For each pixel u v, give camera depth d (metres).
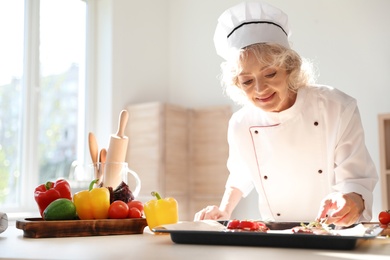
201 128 3.76
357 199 1.43
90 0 3.75
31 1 3.37
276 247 1.03
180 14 4.13
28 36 3.34
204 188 3.70
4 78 3.20
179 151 3.69
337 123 1.67
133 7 3.86
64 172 3.50
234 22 1.64
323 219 1.22
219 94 3.88
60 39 3.54
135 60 3.85
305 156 1.75
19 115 3.28
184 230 1.10
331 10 3.57
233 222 1.21
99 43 3.74
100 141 3.67
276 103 1.63
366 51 3.43
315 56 3.59
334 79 3.51
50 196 1.46
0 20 3.19
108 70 3.68
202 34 4.01
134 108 3.68
